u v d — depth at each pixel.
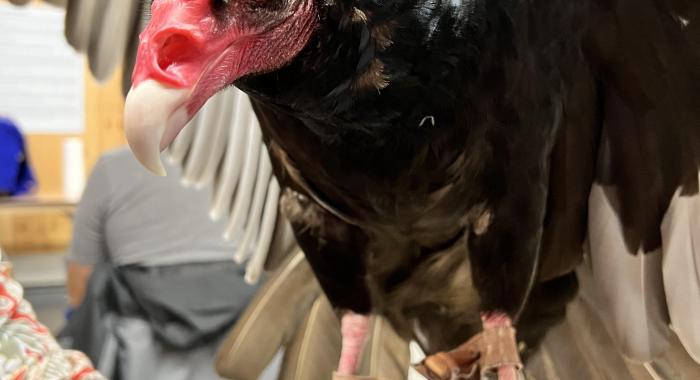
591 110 0.75
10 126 2.11
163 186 1.48
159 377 1.45
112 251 1.50
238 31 0.50
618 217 0.81
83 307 1.50
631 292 0.82
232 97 1.05
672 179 0.77
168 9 0.48
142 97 0.47
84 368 0.74
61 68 2.23
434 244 0.75
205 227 1.50
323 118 0.58
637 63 0.72
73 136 2.26
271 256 1.09
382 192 0.65
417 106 0.58
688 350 0.79
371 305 0.79
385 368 0.91
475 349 0.74
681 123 0.74
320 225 0.74
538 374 0.91
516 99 0.63
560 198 0.78
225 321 1.48
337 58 0.54
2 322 0.67
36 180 2.21
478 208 0.67
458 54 0.57
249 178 1.08
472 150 0.62
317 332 0.99
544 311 0.87
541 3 0.64
